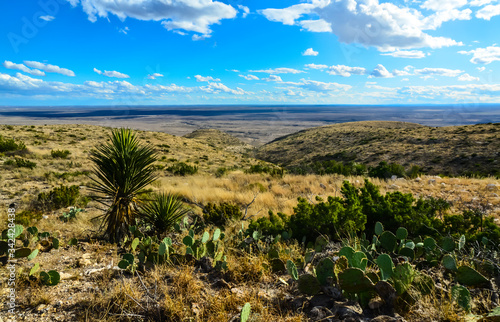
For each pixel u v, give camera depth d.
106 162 5.00
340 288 2.33
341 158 50.53
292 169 19.97
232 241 4.82
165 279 3.01
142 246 3.74
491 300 2.38
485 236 3.86
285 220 5.51
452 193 8.81
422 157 39.78
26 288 2.79
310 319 2.19
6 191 10.64
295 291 2.73
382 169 15.76
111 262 3.67
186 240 3.69
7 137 29.92
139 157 5.14
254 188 11.80
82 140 34.66
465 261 3.16
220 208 7.41
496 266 2.88
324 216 4.79
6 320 2.22
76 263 3.56
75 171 17.17
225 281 3.01
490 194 8.21
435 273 2.88
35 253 3.51
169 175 19.70
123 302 2.42
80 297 2.61
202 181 14.46
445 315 2.06
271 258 3.56
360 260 2.52
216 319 2.16
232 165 32.91
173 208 5.35
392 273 2.28
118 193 4.96
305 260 3.28
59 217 7.00
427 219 4.63
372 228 5.04
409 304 2.17
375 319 2.02
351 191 5.81
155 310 2.34
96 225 6.08
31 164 16.73
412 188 10.02
